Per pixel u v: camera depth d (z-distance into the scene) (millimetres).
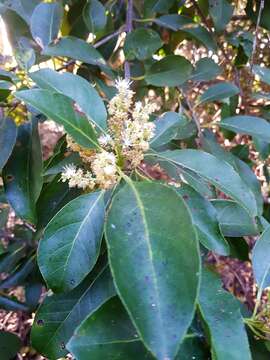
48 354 218
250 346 201
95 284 222
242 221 251
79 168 234
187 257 147
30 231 403
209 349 168
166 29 442
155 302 140
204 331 165
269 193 448
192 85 448
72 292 222
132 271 147
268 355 199
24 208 266
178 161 208
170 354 131
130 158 208
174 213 160
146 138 209
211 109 502
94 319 164
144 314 137
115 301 167
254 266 211
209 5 373
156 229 158
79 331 161
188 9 457
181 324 135
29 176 270
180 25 378
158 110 419
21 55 273
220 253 202
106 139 205
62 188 277
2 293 381
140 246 153
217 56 453
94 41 363
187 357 166
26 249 400
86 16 348
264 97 353
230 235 249
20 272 363
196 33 378
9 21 343
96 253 193
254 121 319
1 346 323
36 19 311
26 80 273
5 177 270
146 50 334
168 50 452
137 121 211
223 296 178
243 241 308
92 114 223
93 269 224
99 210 197
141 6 415
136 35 332
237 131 320
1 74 259
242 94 445
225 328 169
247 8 395
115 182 195
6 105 284
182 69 337
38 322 219
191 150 213
